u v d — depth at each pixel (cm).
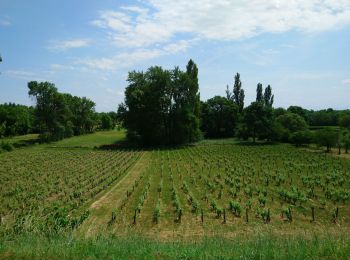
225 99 13375
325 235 1712
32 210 3338
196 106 10656
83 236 1557
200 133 10581
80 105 14925
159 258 1070
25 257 1088
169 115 10488
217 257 1053
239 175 5281
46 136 11825
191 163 6744
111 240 1363
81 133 15162
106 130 17738
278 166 6153
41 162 6981
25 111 14762
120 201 3741
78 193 4047
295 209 3347
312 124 15588
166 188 4438
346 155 7512
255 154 7844
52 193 4322
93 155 8094
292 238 1548
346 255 1016
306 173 5406
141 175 5419
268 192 4131
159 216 3083
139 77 10462
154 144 10500
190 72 10719
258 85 14512
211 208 3431
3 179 5241
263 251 1088
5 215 3234
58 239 1388
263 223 2903
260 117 10650
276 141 10850
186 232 2681
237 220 3016
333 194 3828
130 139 10631
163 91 10388
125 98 10412
